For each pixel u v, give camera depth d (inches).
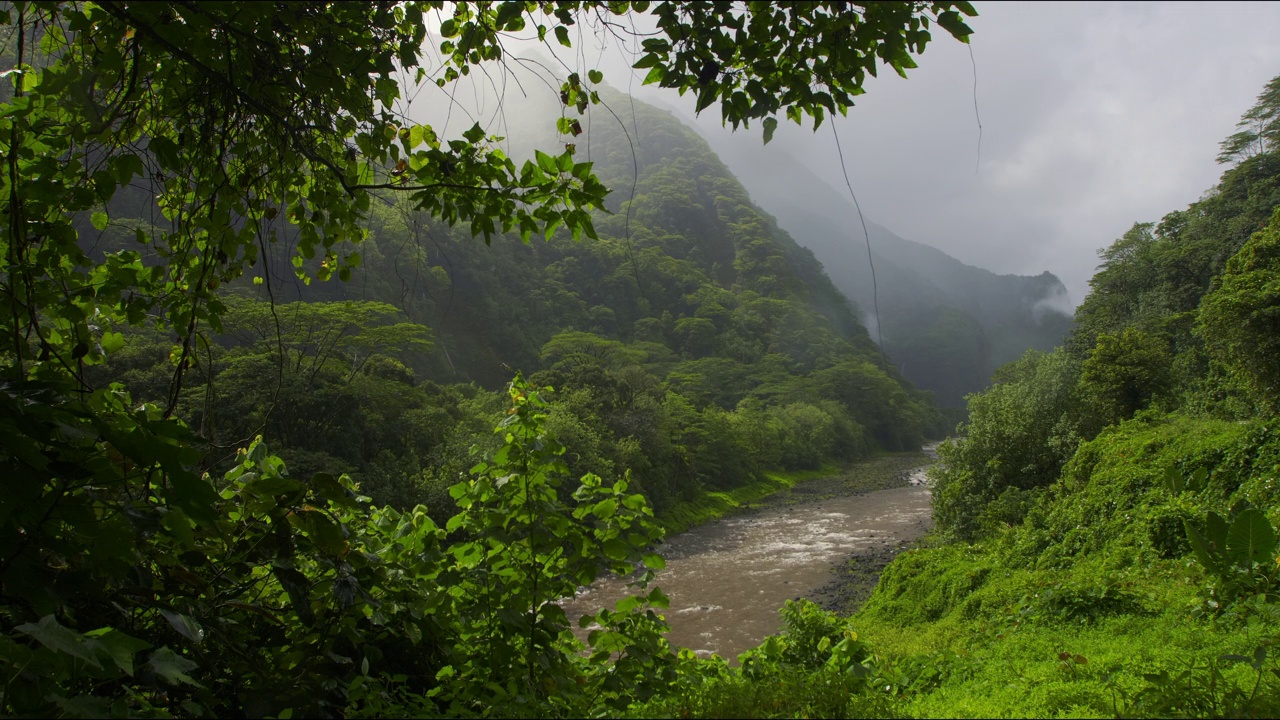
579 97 127.5
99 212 148.9
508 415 146.8
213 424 149.9
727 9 102.5
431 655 148.6
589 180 123.0
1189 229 1924.2
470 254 2416.3
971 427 987.9
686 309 3572.8
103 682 107.0
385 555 152.3
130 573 118.9
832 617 211.5
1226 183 1895.9
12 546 98.9
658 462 1485.0
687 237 4753.9
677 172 5383.9
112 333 144.5
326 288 1222.3
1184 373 1131.3
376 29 123.0
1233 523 243.4
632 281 3430.1
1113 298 1959.9
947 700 187.3
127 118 135.1
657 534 147.9
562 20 117.1
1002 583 469.1
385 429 1005.8
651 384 1921.8
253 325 829.8
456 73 139.9
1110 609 313.6
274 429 853.2
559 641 156.0
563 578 150.5
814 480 2174.0
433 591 145.3
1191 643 216.5
